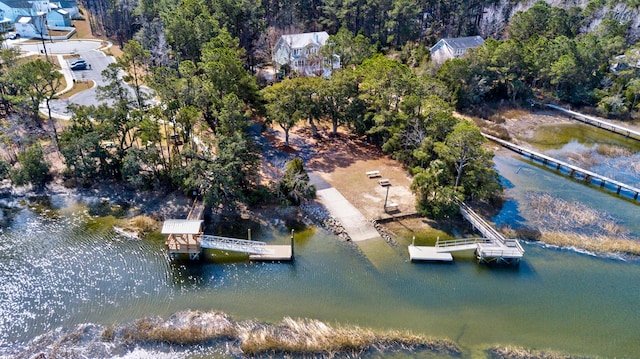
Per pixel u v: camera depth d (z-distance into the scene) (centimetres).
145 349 2895
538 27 9300
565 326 3219
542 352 2977
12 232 4022
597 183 5306
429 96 5262
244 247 3819
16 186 4684
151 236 4041
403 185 4916
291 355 2875
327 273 3653
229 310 3259
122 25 9888
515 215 4512
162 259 3766
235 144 4338
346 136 6153
